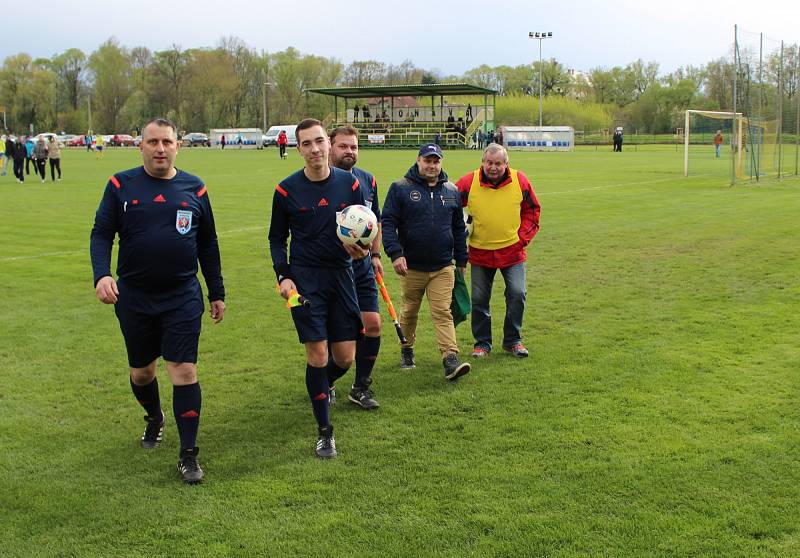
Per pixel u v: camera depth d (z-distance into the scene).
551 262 10.95
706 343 6.94
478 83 108.12
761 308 8.15
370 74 107.38
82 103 103.56
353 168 5.77
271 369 6.48
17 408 5.58
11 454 4.80
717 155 43.72
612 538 3.69
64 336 7.47
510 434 4.97
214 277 4.87
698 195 20.03
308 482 4.36
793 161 28.14
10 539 3.80
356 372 5.64
